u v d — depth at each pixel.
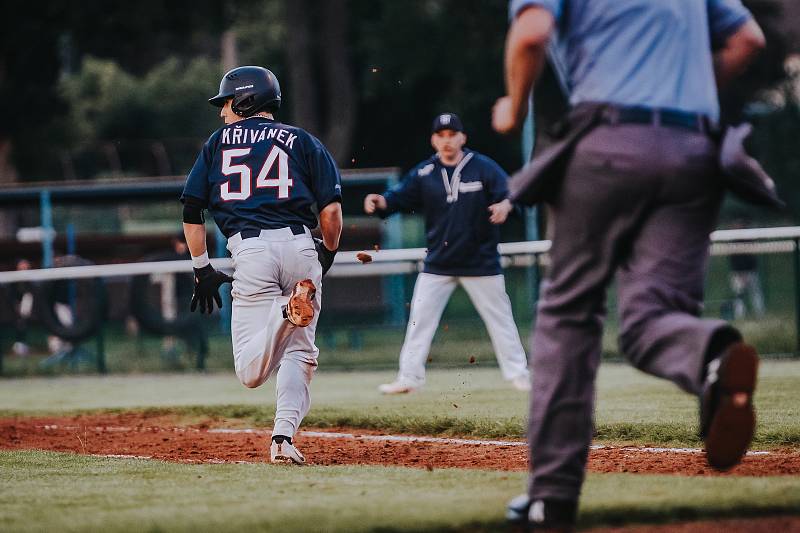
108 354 51.59
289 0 97.44
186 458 19.59
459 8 100.31
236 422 25.84
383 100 111.19
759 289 61.09
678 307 11.38
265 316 18.47
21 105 98.44
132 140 141.12
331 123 99.31
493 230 29.33
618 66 11.42
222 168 18.73
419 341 29.77
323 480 15.20
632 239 11.58
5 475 16.72
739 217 96.44
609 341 44.22
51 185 63.34
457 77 102.19
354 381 36.84
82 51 101.75
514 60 11.11
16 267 66.81
